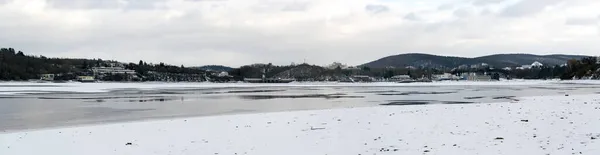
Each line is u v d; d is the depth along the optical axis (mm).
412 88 115688
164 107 44375
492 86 133625
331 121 23875
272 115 28453
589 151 12961
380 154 14352
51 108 42844
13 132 22922
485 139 16109
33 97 64125
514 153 13359
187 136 19406
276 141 17672
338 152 15023
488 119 22125
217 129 21594
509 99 54500
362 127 20891
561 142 14672
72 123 29375
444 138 16781
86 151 16297
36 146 17375
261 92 86750
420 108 31453
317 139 17875
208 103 51125
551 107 28547
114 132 20922
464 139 16344
